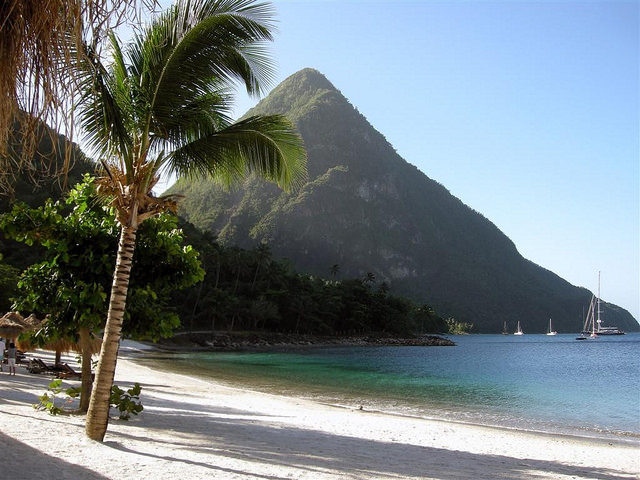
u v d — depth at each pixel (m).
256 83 7.95
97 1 2.85
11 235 8.81
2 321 18.95
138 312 9.75
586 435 14.92
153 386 20.03
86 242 9.34
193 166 8.20
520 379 38.62
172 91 7.30
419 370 47.34
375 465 8.08
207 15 7.00
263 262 122.44
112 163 7.39
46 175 3.09
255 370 40.28
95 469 5.62
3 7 2.87
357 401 21.95
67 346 14.30
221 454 7.57
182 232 10.04
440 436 12.44
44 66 2.94
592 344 157.12
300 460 7.84
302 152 8.62
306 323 125.25
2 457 5.59
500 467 8.91
